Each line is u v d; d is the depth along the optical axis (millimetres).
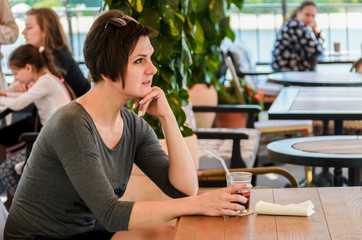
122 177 2156
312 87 4668
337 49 8195
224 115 5707
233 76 5586
